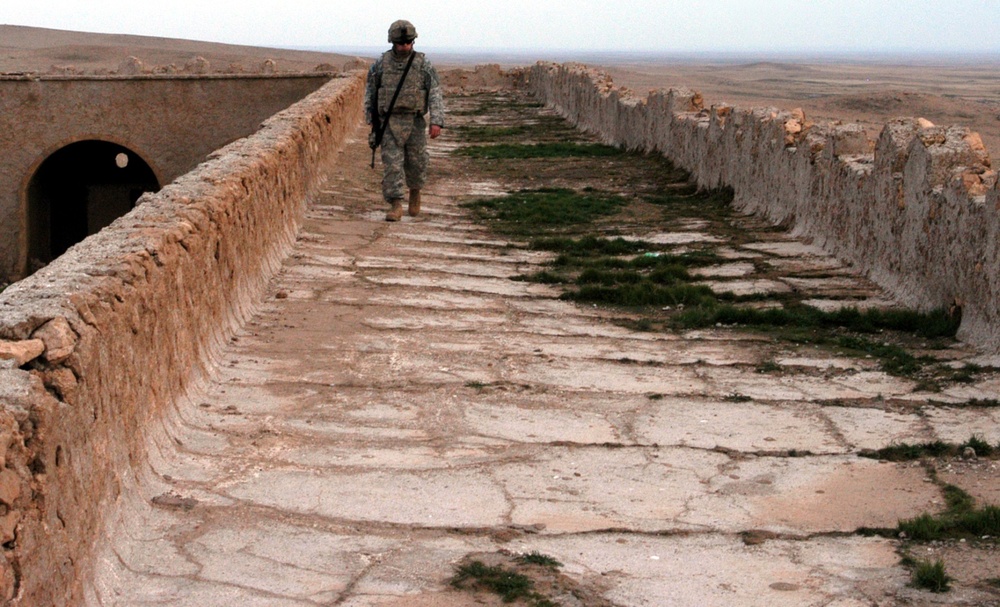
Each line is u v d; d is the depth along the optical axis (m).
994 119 37.03
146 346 5.07
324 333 8.03
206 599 4.07
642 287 9.81
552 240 12.05
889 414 6.58
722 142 15.27
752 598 4.23
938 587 4.27
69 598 3.60
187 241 6.13
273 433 5.91
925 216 8.93
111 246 5.24
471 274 10.51
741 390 7.13
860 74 133.00
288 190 11.03
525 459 5.78
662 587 4.32
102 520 4.11
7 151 23.69
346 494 5.17
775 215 13.16
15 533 3.19
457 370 7.35
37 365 3.72
